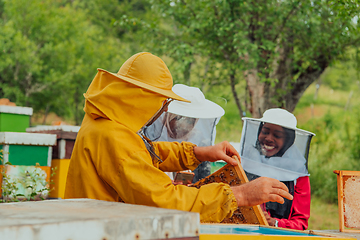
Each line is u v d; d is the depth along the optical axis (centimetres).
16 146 361
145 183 151
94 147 167
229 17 715
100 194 167
